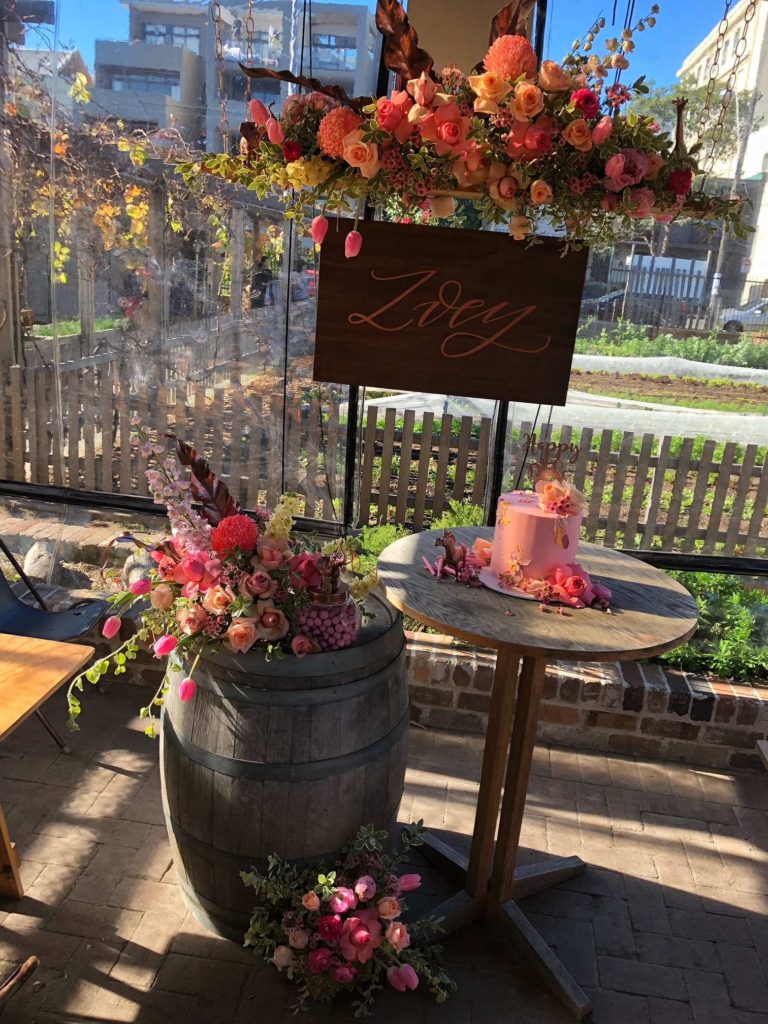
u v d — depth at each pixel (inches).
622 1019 83.0
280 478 143.7
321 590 78.6
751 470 132.9
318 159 70.5
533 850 106.7
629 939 93.4
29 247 138.9
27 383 146.1
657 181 70.9
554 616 79.7
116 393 144.1
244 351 138.4
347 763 79.7
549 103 66.9
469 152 67.6
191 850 84.1
